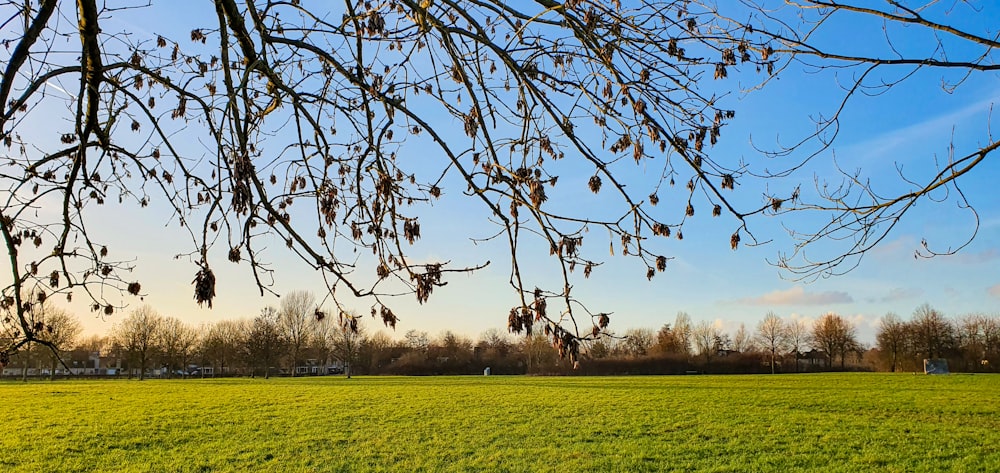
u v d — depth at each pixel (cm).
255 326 6819
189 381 5719
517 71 387
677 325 8788
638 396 3350
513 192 334
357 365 9181
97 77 435
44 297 454
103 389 4138
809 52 430
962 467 1473
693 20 411
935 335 8188
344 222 400
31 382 5378
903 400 3025
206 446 1830
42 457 1662
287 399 3275
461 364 8919
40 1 423
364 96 432
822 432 2014
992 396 3206
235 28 427
